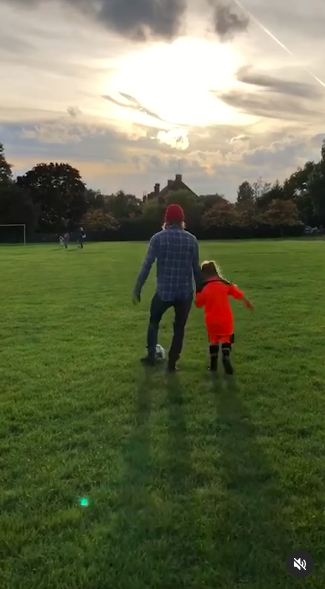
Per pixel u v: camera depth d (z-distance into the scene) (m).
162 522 3.12
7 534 3.02
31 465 3.86
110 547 2.91
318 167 84.25
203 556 2.84
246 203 97.31
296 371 6.27
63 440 4.30
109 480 3.62
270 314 10.32
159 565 2.76
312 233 81.19
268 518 3.16
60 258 30.36
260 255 30.17
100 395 5.40
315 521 3.13
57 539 2.98
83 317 10.28
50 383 5.85
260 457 3.96
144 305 11.83
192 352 7.32
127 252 37.22
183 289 6.16
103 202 92.38
